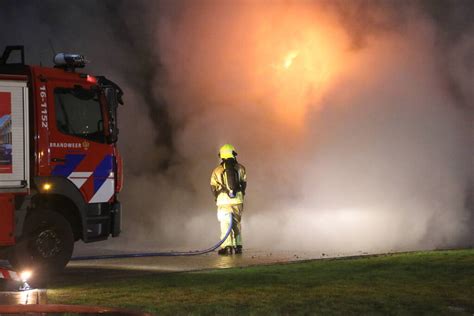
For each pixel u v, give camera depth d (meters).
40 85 11.26
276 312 7.37
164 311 7.50
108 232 12.15
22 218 10.94
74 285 10.06
